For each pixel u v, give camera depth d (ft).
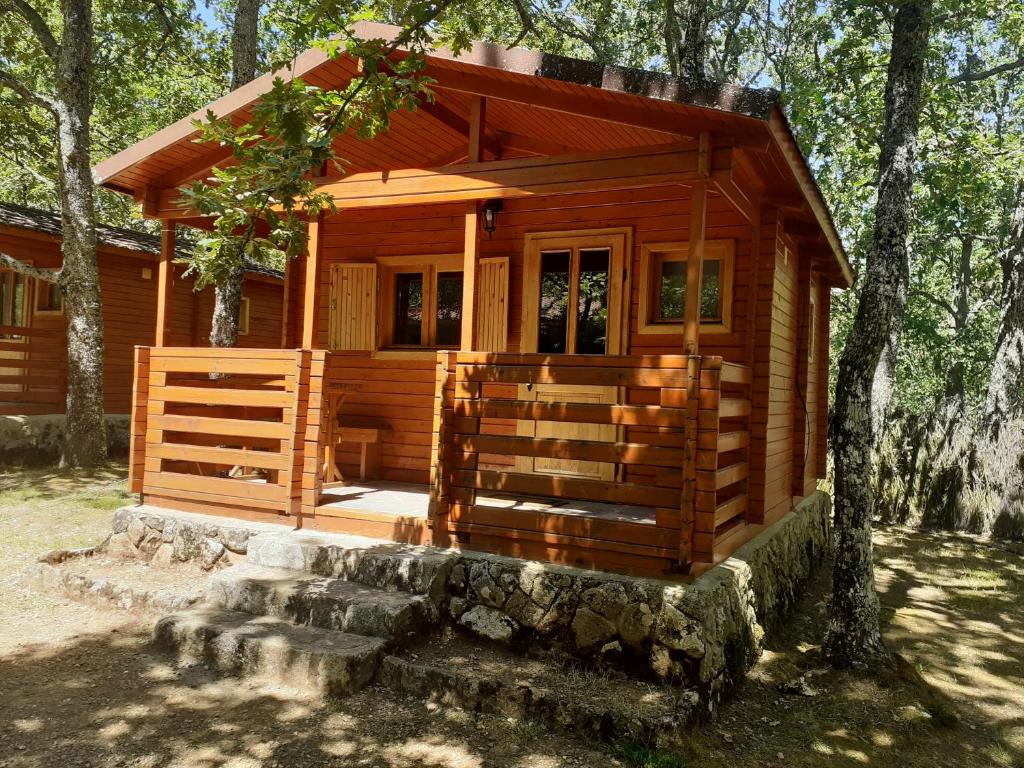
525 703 14.11
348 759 12.60
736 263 22.21
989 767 14.15
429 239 26.07
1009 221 63.52
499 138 25.17
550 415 17.19
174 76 57.88
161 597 18.49
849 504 18.60
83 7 38.27
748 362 21.45
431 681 14.80
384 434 25.99
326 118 14.98
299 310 28.37
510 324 24.84
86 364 38.27
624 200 23.35
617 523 16.40
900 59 19.81
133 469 23.21
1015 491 37.60
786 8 61.87
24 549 24.00
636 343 23.24
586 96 17.17
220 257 13.61
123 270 46.75
